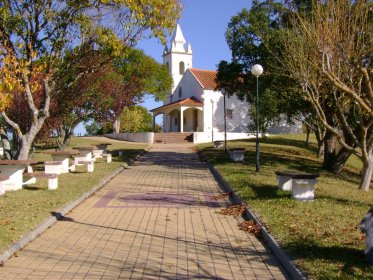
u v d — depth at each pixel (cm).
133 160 2459
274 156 2478
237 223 945
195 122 4825
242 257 707
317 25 1190
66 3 1449
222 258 703
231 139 4100
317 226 814
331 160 2109
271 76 1942
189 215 1030
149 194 1340
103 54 1672
